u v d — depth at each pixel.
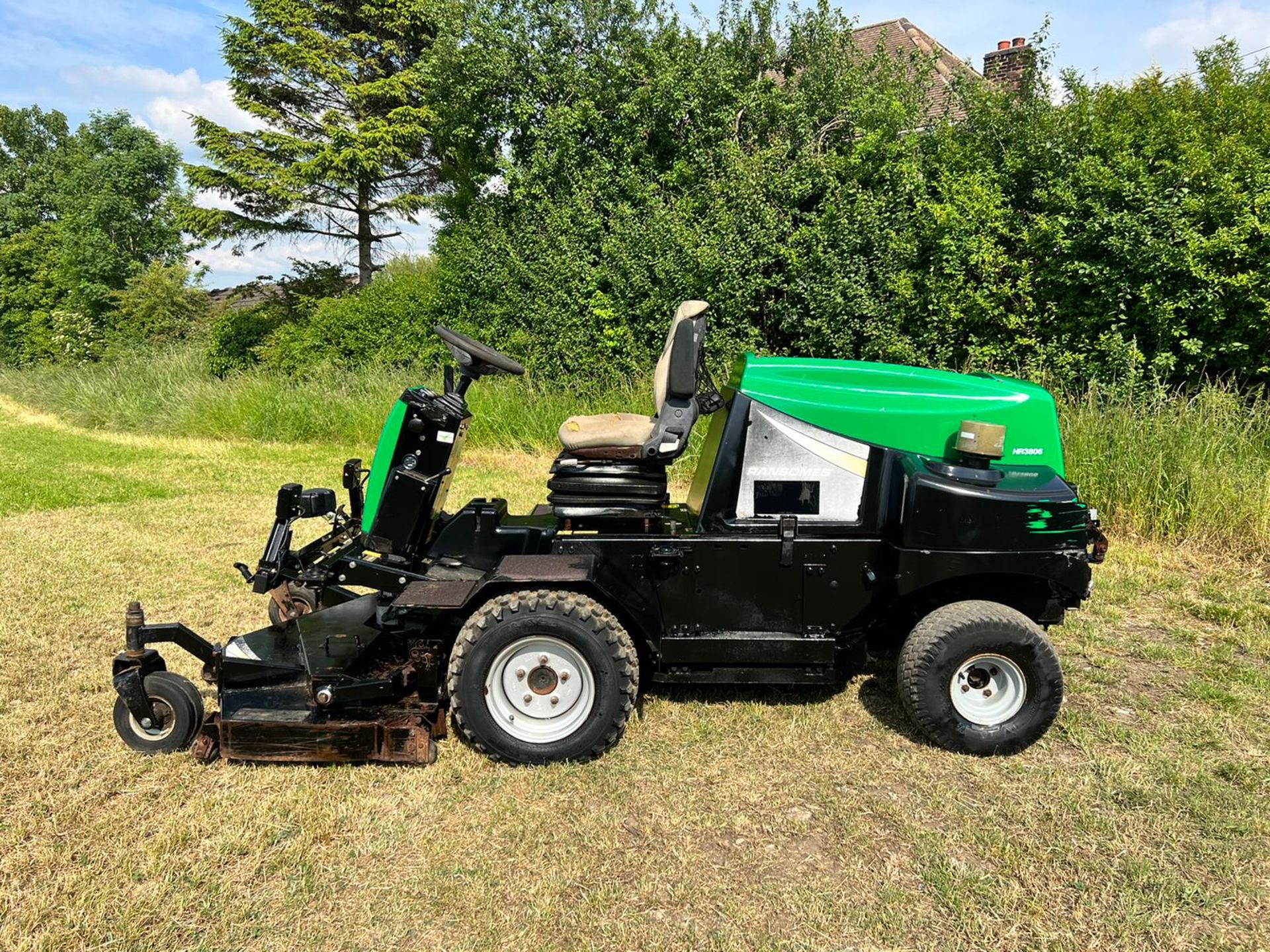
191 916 2.50
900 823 2.96
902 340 10.04
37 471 9.59
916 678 3.33
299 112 17.27
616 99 13.33
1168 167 8.42
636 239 12.16
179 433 13.17
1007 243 9.75
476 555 3.64
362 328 15.06
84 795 3.07
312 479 9.13
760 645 3.52
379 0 16.72
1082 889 2.62
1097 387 8.17
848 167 11.19
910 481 3.31
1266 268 7.82
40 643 4.50
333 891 2.61
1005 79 12.35
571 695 3.32
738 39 13.27
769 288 11.41
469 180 15.33
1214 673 4.19
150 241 30.45
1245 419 7.15
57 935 2.40
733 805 3.07
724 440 3.53
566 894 2.61
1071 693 3.99
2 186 37.62
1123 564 5.78
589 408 10.60
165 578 5.64
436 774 3.24
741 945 2.40
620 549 3.48
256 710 3.30
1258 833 2.89
